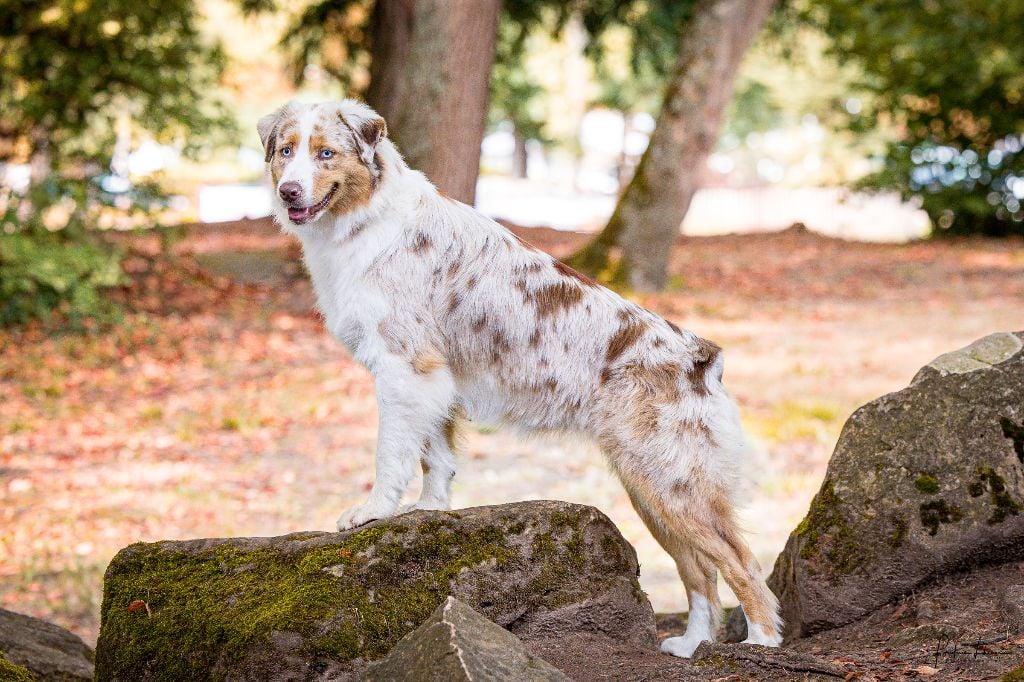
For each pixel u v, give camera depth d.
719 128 16.89
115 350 13.71
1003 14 22.64
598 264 17.00
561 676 3.48
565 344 4.58
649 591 7.09
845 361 12.91
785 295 17.39
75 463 10.07
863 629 4.77
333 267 4.65
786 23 23.30
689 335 4.64
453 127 12.26
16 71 16.05
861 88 25.75
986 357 4.93
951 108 24.25
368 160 4.55
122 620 4.22
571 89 43.19
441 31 12.15
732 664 4.10
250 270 17.95
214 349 13.90
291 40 20.45
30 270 14.09
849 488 4.99
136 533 8.37
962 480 4.76
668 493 4.50
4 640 5.10
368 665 3.94
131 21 16.20
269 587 4.12
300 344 14.15
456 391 4.69
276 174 4.62
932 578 4.79
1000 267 19.86
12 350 13.48
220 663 3.99
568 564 4.45
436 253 4.62
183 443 10.61
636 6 21.09
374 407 11.61
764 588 4.51
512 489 9.00
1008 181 24.31
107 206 15.65
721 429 4.52
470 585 4.22
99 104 16.44
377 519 4.39
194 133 16.69
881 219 33.72
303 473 9.72
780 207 36.59
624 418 4.51
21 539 8.30
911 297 17.19
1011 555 4.73
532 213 39.00
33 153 16.53
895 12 22.70
